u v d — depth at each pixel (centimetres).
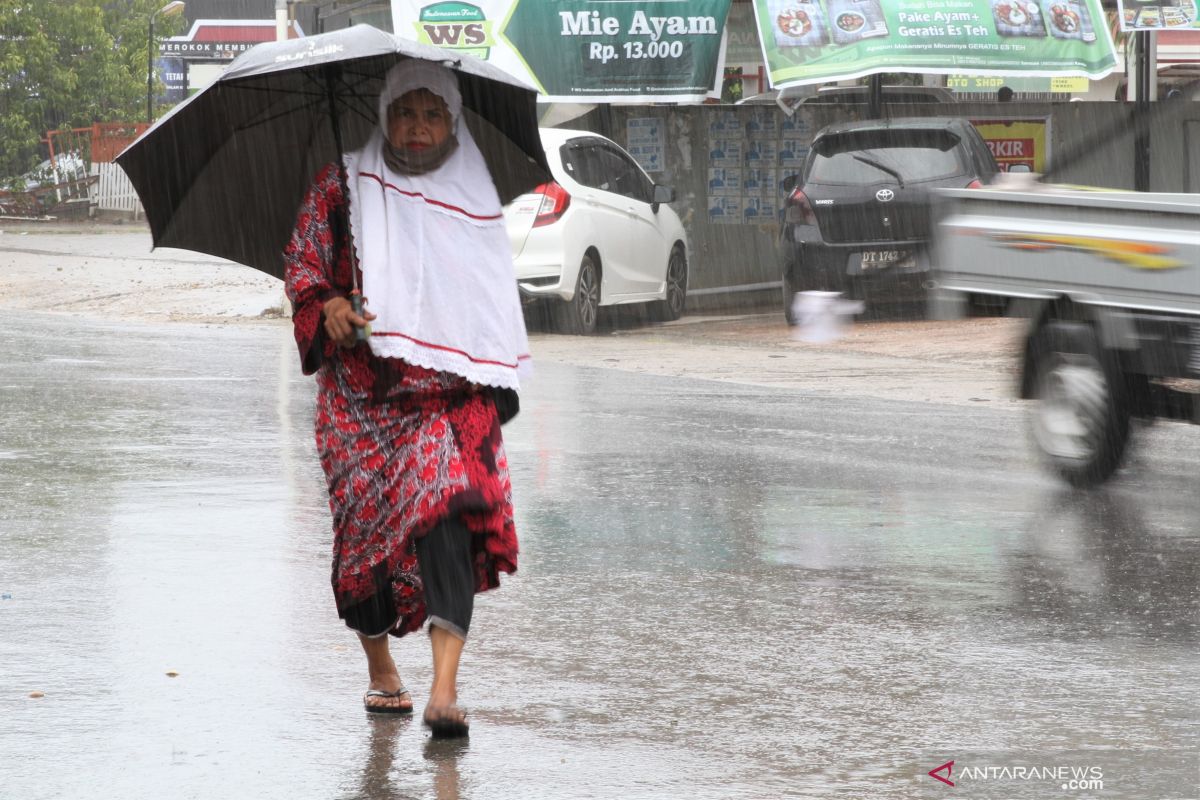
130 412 3562
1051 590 2072
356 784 1352
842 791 1345
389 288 1420
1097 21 6119
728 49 6944
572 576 2136
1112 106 7144
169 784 1347
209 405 3678
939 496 2706
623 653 1780
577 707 1581
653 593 2048
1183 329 2581
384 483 1451
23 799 1307
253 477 2798
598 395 4003
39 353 4725
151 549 2248
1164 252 2583
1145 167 7075
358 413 1452
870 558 2247
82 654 1744
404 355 1413
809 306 5384
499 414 1523
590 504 2622
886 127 5344
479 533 1462
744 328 5644
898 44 5906
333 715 1548
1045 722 1539
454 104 1458
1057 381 2825
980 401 3928
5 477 2786
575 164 5450
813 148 5450
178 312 6106
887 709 1579
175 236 1519
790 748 1457
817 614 1950
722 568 2183
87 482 2742
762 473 2911
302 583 2070
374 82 1484
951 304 3047
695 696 1620
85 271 7588
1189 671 1716
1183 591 2069
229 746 1451
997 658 1764
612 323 5875
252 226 1535
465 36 5853
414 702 1596
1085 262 2736
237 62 1444
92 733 1482
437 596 1453
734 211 6669
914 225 5262
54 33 12756
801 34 5881
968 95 8288
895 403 3891
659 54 5969
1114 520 2520
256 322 5791
